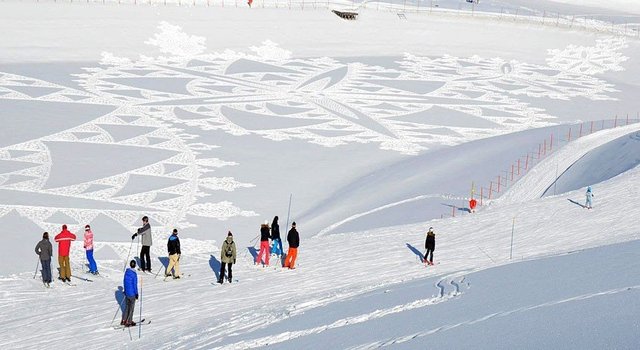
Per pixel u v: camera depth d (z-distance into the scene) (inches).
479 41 3821.4
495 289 631.2
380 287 781.9
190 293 886.4
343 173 2062.0
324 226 1560.0
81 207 1617.9
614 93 3316.9
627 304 474.3
